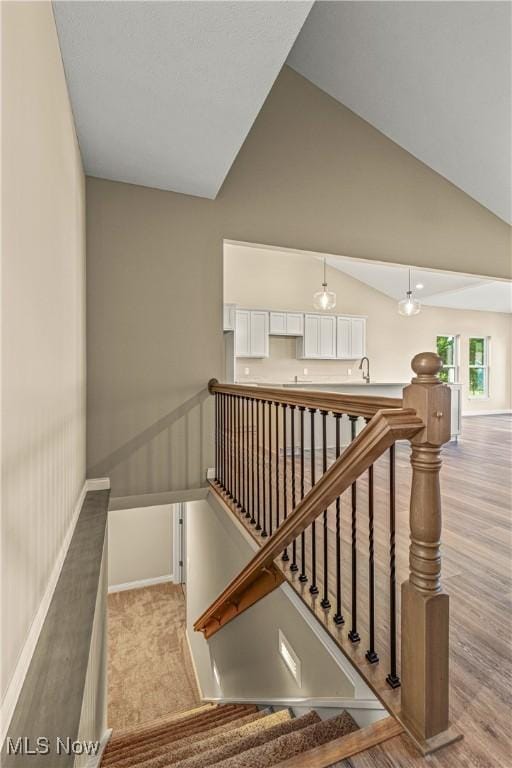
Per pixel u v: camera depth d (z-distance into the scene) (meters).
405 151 3.99
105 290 2.88
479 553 2.05
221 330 3.22
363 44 3.19
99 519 2.33
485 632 1.41
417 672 0.97
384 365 8.21
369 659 1.24
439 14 2.81
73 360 2.15
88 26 1.54
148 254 2.99
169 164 2.65
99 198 2.85
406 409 0.98
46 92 1.41
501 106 3.28
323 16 3.12
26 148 1.14
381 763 0.91
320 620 1.49
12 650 1.01
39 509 1.32
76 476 2.31
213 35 1.60
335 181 3.64
